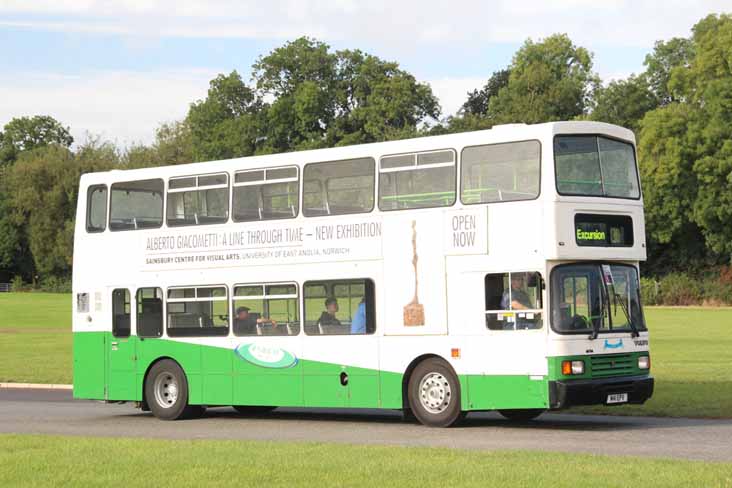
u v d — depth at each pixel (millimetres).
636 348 19172
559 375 18219
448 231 19500
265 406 23500
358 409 25062
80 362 24531
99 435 19141
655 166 83438
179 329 23094
